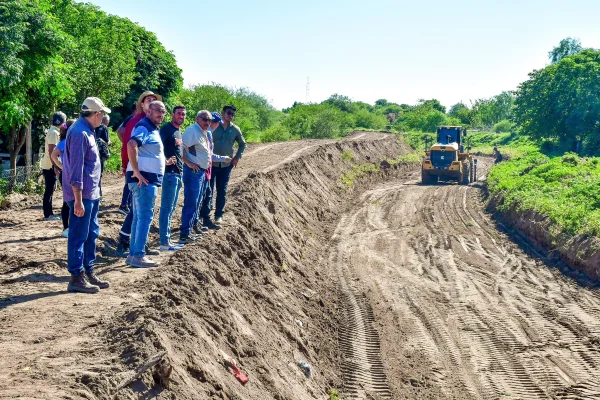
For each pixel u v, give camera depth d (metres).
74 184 6.80
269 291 10.49
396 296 13.02
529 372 9.58
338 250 16.84
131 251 8.30
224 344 7.05
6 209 13.15
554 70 51.44
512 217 20.42
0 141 20.09
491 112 85.94
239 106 53.62
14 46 13.99
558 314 12.17
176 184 8.91
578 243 15.52
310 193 21.70
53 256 8.78
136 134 7.68
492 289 13.76
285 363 8.11
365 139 42.38
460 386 9.05
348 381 8.95
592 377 9.43
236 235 11.13
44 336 5.75
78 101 22.95
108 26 25.47
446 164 30.03
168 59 34.16
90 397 4.62
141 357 5.34
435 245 17.77
